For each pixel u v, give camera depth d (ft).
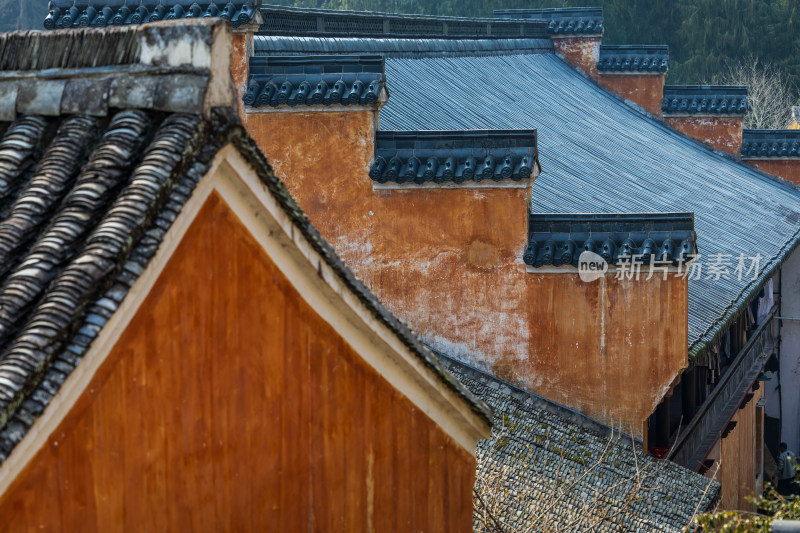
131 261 17.28
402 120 59.11
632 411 46.57
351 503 22.39
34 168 19.54
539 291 46.85
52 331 16.29
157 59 18.69
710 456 64.95
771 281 98.48
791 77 178.09
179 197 17.87
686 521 42.73
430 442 23.70
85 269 16.71
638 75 97.19
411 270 47.67
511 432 44.73
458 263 47.26
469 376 47.39
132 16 53.06
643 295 46.03
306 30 59.88
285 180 48.03
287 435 21.04
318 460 21.67
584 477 43.14
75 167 18.94
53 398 16.37
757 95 168.96
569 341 46.80
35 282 16.99
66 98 19.60
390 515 23.21
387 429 22.84
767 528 34.96
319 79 47.37
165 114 18.71
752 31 178.81
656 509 43.01
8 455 15.94
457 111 65.62
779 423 104.47
